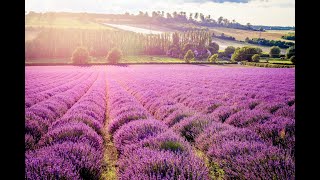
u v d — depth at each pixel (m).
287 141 4.38
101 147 4.94
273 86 15.37
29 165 3.09
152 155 3.55
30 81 22.03
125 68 55.78
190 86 16.95
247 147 4.02
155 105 9.58
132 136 5.02
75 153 3.88
